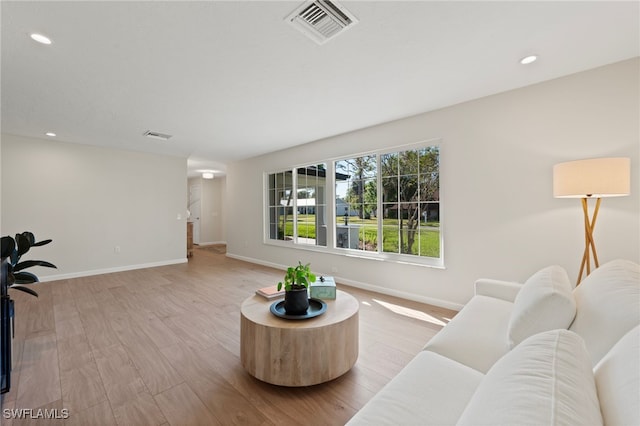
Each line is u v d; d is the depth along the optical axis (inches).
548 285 54.8
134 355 86.9
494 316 69.2
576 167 78.3
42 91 105.7
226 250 289.3
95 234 195.8
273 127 152.4
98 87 102.6
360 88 105.0
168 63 86.6
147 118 136.9
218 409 63.9
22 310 125.0
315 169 187.3
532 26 70.5
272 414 62.4
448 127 123.6
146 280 178.7
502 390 25.7
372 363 82.7
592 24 69.7
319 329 69.6
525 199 105.5
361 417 38.1
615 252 89.6
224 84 100.8
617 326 41.1
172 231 233.1
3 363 66.6
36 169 174.2
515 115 107.0
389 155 146.6
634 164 86.4
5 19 66.2
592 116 92.6
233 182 261.6
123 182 208.2
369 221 157.1
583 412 21.5
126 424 59.5
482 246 115.5
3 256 68.1
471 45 78.4
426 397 41.9
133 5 62.1
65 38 73.9
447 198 124.6
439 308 125.6
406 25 69.6
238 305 132.5
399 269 141.3
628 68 87.0
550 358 28.1
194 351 89.6
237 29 70.9
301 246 194.9
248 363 73.8
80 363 82.2
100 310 125.4
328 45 77.9
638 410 21.3
